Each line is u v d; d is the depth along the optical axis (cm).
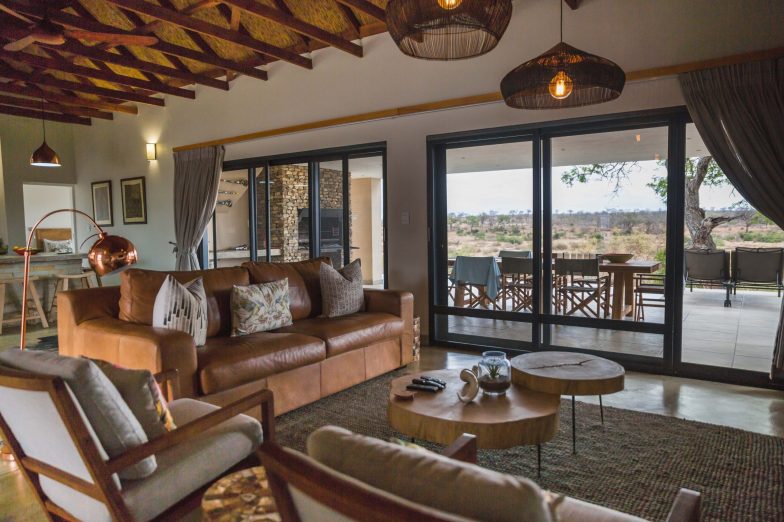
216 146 675
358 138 550
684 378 391
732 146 354
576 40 415
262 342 318
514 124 452
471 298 500
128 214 816
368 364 389
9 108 768
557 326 464
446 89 484
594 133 429
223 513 127
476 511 77
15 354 162
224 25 584
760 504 213
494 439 210
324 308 412
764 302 549
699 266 462
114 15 603
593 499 218
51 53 672
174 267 756
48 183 877
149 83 652
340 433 96
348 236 583
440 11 221
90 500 155
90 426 144
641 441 275
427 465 84
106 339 289
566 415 314
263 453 85
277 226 647
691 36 369
